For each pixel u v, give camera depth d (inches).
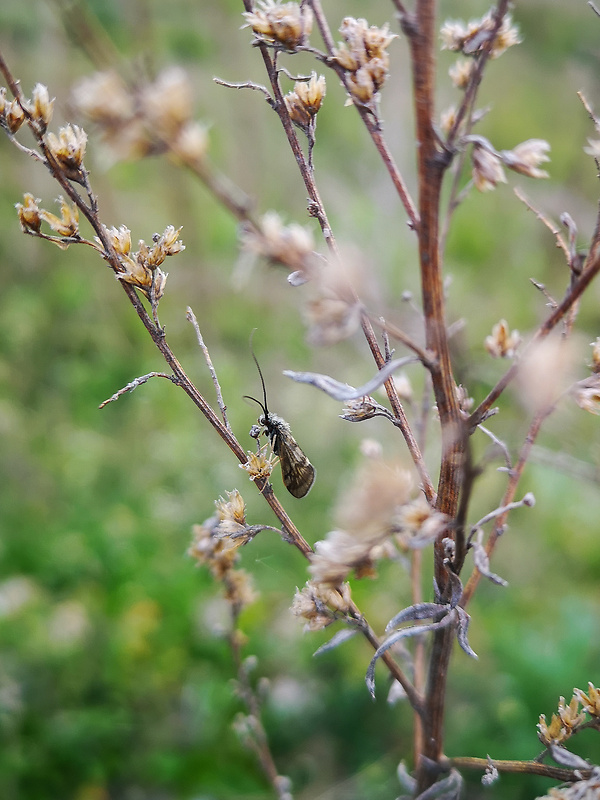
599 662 6.1
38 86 2.5
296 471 3.8
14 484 8.6
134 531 7.9
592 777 2.5
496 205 12.1
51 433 9.5
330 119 13.1
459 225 12.0
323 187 12.4
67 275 11.5
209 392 9.7
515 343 2.8
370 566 2.2
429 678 2.8
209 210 12.9
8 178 11.1
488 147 2.2
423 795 2.7
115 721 5.9
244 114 12.2
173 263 11.1
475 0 10.7
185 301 11.1
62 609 6.9
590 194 11.1
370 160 12.4
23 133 10.6
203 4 12.1
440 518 2.1
